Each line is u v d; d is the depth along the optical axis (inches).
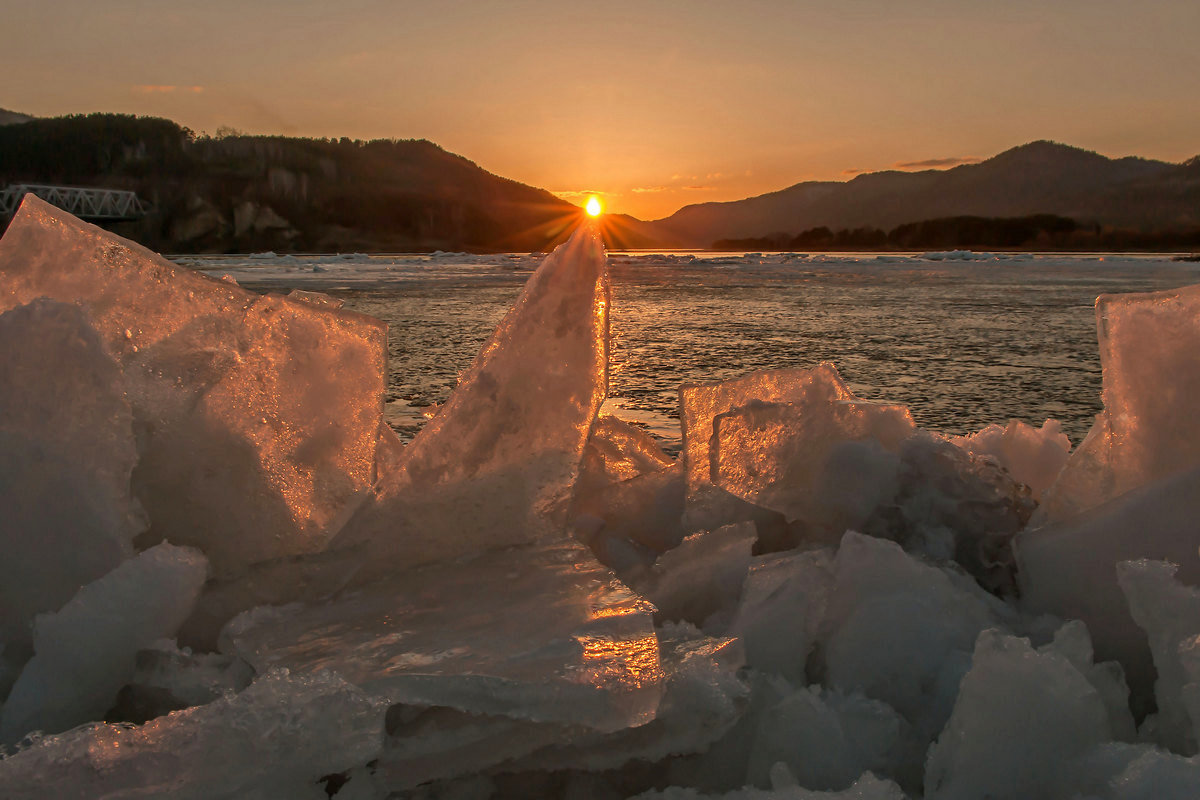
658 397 205.0
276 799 35.5
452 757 38.7
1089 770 37.1
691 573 58.2
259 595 52.7
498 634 44.0
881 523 62.1
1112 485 56.3
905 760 42.7
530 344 58.9
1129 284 787.4
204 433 55.4
